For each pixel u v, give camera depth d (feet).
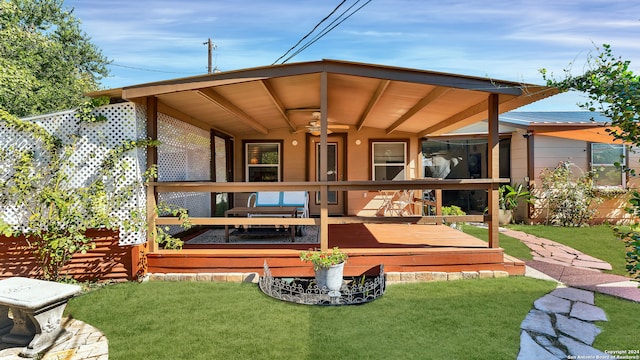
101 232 16.20
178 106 19.63
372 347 10.10
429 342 10.36
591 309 12.74
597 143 32.12
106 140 16.29
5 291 10.82
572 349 9.95
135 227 15.84
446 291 14.71
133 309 12.96
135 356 9.82
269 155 31.68
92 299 13.91
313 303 13.47
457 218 17.16
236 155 31.60
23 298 10.24
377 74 15.76
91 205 15.46
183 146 22.33
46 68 42.14
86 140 16.33
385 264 16.71
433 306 13.10
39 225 15.35
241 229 22.49
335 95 21.33
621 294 14.21
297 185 16.56
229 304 13.41
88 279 16.15
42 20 44.86
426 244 18.71
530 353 9.73
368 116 25.50
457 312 12.52
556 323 11.60
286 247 18.13
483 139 36.60
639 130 9.02
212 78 15.67
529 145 32.32
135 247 16.08
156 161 17.15
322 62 15.89
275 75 15.85
